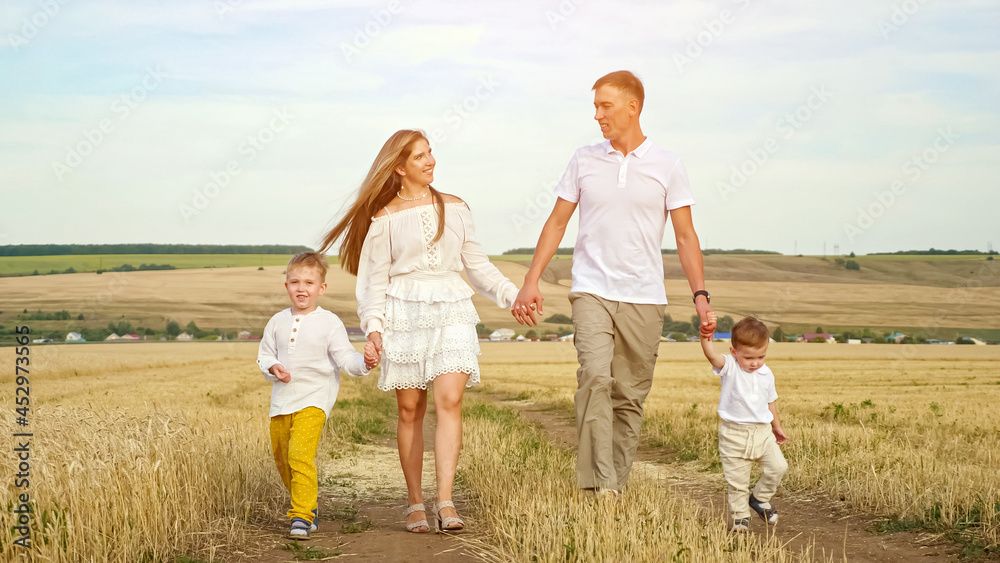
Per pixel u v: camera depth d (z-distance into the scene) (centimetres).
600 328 462
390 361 471
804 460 667
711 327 459
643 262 466
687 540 371
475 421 1337
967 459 729
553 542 367
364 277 489
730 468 466
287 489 564
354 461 861
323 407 470
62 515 354
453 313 471
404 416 480
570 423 1617
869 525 471
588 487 445
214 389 2666
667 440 1034
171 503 418
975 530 425
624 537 366
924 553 399
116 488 393
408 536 447
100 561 347
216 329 8338
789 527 474
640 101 468
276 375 462
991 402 2009
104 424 500
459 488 635
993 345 7800
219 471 498
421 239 474
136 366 4638
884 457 654
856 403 1969
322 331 473
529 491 492
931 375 4303
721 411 468
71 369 3906
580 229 486
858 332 8294
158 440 474
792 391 2902
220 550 403
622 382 482
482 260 507
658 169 464
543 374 5178
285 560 389
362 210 484
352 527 471
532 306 482
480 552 392
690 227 471
